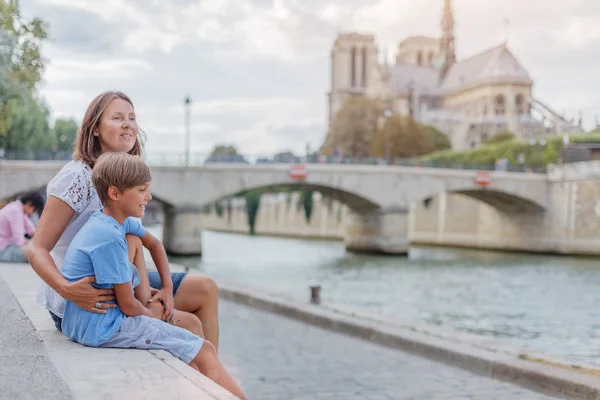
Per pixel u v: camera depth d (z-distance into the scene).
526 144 77.19
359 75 198.38
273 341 10.01
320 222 100.31
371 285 36.16
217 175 58.94
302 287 34.56
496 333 19.89
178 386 3.03
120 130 4.26
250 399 6.60
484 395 6.80
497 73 147.00
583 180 62.59
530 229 68.62
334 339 10.23
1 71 18.39
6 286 7.78
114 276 3.72
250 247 76.81
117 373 3.24
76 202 3.92
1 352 3.66
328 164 63.44
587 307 27.08
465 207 79.00
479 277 41.91
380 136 98.62
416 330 10.33
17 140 63.09
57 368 3.31
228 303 14.76
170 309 4.08
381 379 7.52
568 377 6.70
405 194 64.75
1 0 18.64
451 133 151.38
